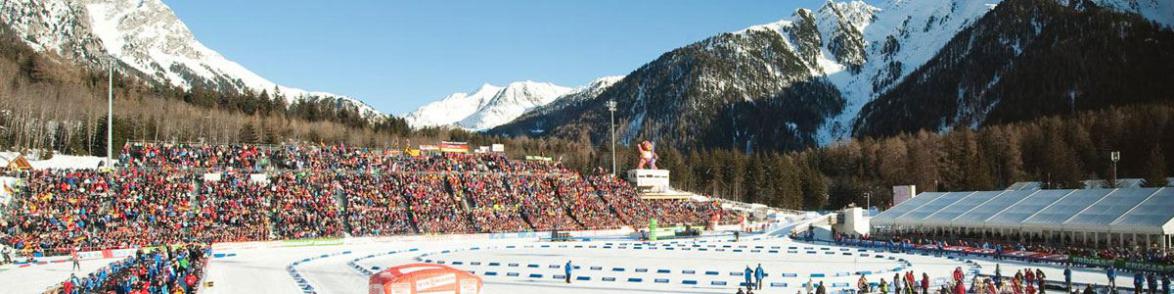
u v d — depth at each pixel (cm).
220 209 10638
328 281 6688
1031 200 10300
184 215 10244
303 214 11144
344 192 12200
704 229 13688
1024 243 9250
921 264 7969
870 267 7781
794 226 14025
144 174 11319
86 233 9175
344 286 6359
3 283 6381
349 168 13650
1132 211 8662
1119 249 7850
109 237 9175
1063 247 8712
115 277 5825
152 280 5394
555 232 11738
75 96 16800
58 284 6259
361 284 6488
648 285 6394
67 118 15600
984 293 5306
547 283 6556
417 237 11231
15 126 14862
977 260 8319
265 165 13125
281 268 7750
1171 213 8244
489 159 15612
